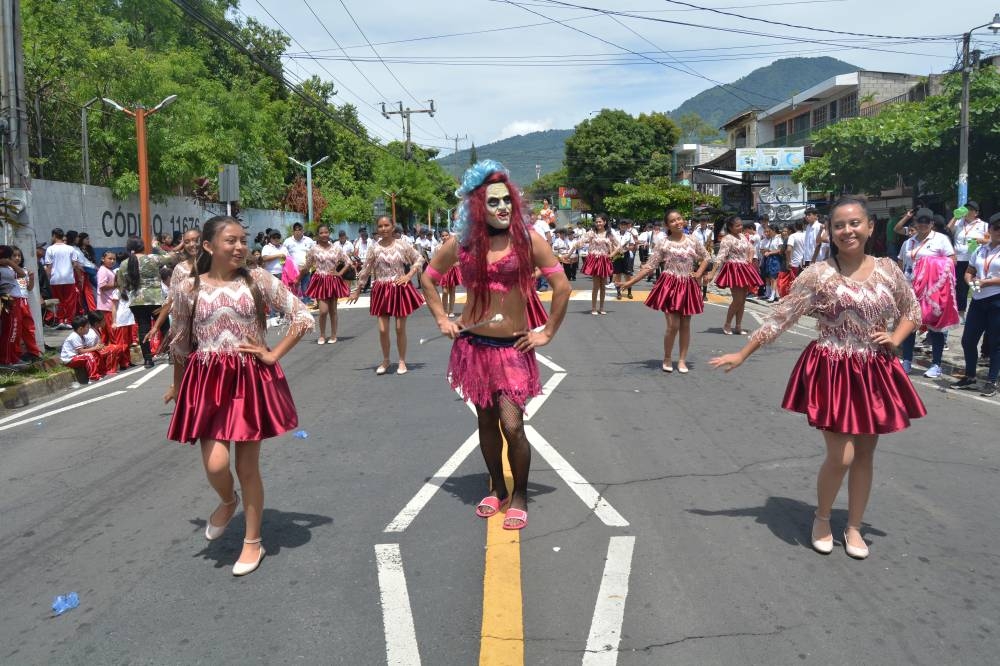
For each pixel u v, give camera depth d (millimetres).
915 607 3590
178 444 6684
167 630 3508
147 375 10422
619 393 8195
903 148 19031
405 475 5586
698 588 3785
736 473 5512
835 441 4012
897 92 32656
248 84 37219
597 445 6230
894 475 5480
